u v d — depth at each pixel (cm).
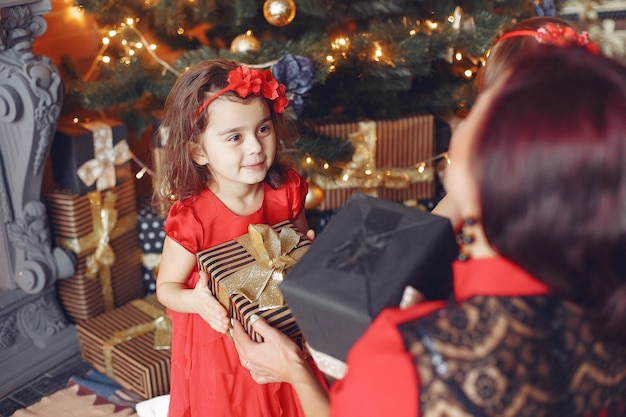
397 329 66
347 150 224
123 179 235
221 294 132
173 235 146
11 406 209
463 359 63
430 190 257
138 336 221
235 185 149
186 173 148
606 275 63
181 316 150
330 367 92
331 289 84
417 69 221
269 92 143
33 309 224
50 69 200
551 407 65
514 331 64
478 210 66
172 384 156
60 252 222
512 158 61
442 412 63
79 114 239
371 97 243
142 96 242
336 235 92
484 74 133
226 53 200
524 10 245
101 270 235
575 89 61
